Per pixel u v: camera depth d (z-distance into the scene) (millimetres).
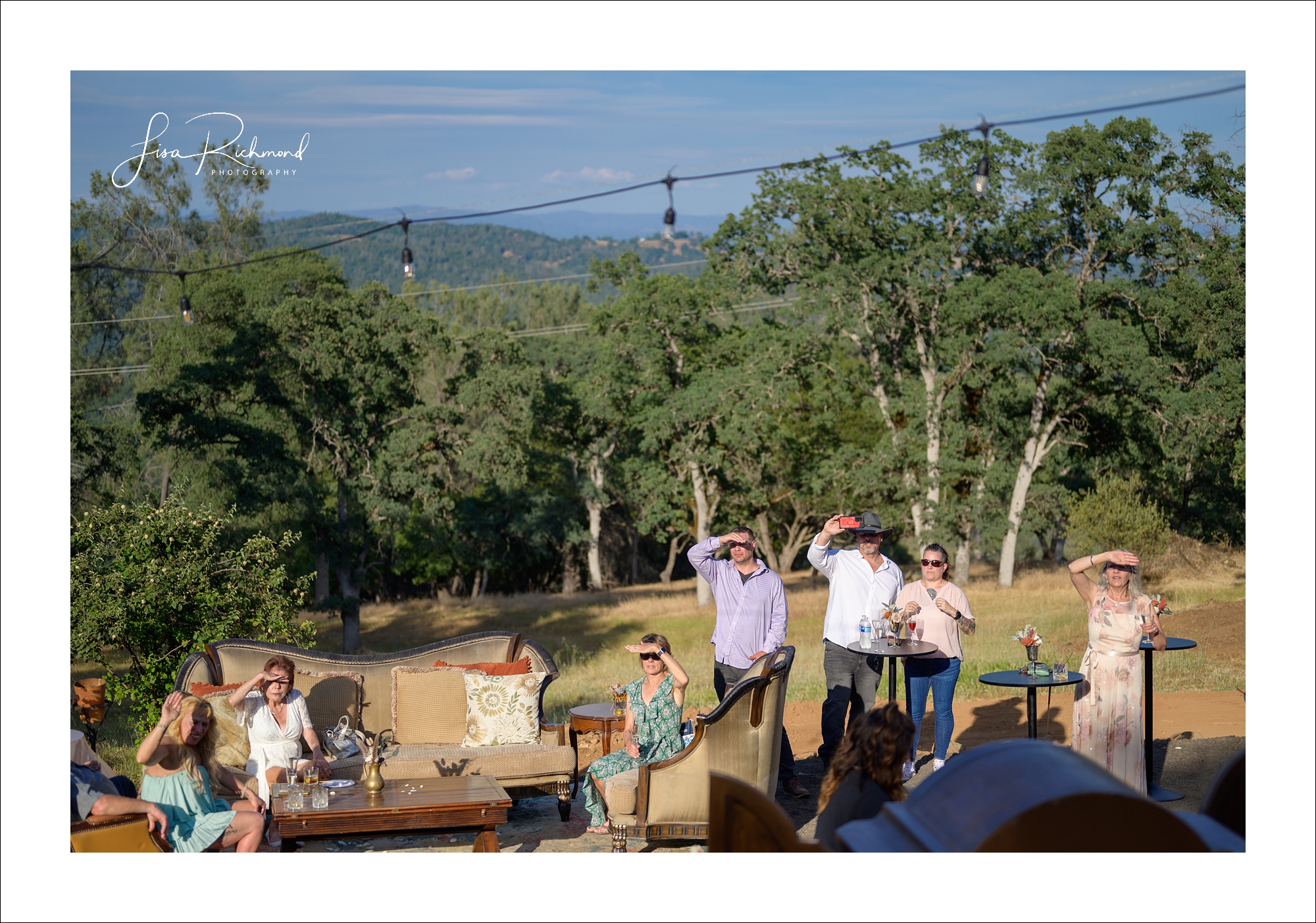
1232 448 28297
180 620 10594
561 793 6605
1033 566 34594
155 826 5066
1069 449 34844
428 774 6395
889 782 4055
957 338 29219
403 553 38406
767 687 5539
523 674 7109
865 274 30391
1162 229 28406
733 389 31203
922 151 29859
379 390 30516
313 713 6875
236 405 28297
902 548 42062
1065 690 9961
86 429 25812
